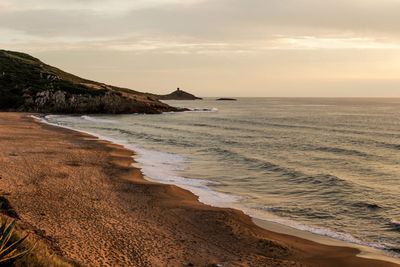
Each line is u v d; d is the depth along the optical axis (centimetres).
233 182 2372
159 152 3466
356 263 1259
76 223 1502
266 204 1919
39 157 2927
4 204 1527
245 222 1636
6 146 3375
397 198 2033
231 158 3189
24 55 13062
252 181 2402
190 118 8131
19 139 3891
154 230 1493
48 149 3344
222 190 2177
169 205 1838
